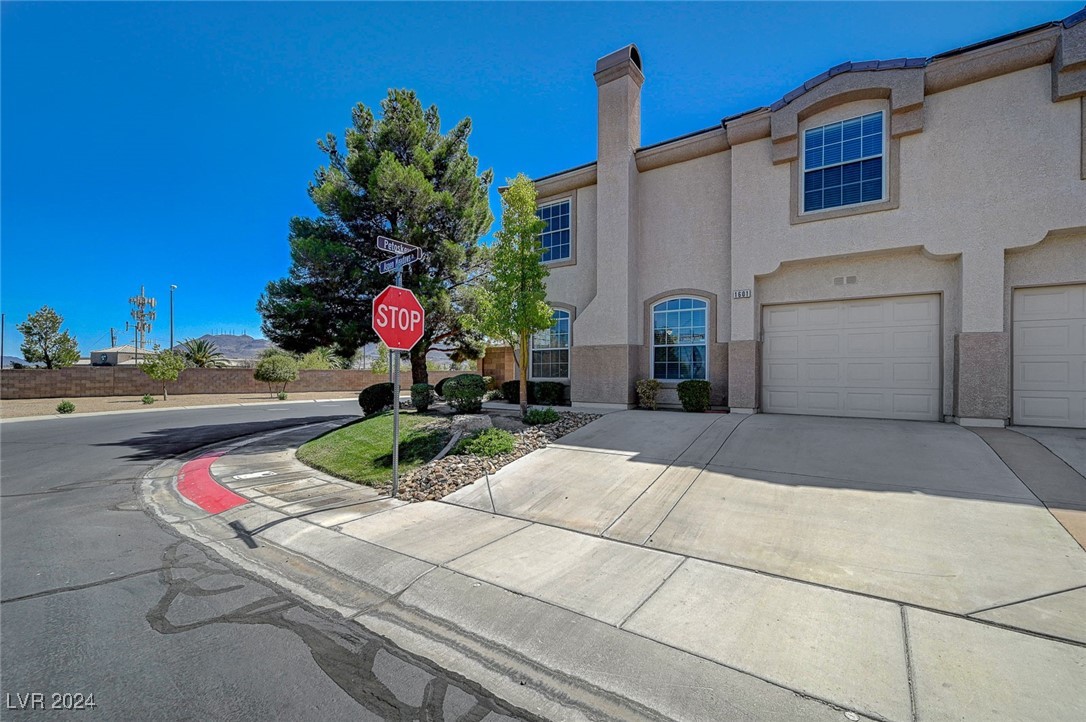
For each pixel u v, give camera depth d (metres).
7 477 9.15
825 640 3.28
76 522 6.39
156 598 4.21
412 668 3.23
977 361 8.87
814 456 7.25
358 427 11.32
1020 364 8.91
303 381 35.94
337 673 3.16
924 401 9.71
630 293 12.82
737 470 6.87
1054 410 8.67
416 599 4.13
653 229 12.95
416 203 13.75
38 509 7.02
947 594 3.75
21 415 20.41
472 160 15.84
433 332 15.31
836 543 4.67
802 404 10.90
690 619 3.60
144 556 5.19
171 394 31.73
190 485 8.34
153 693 2.92
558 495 6.43
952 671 2.92
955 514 5.09
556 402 14.29
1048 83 8.53
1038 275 8.77
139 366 30.84
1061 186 8.41
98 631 3.64
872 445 7.57
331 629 3.72
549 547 4.97
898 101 9.47
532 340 15.23
